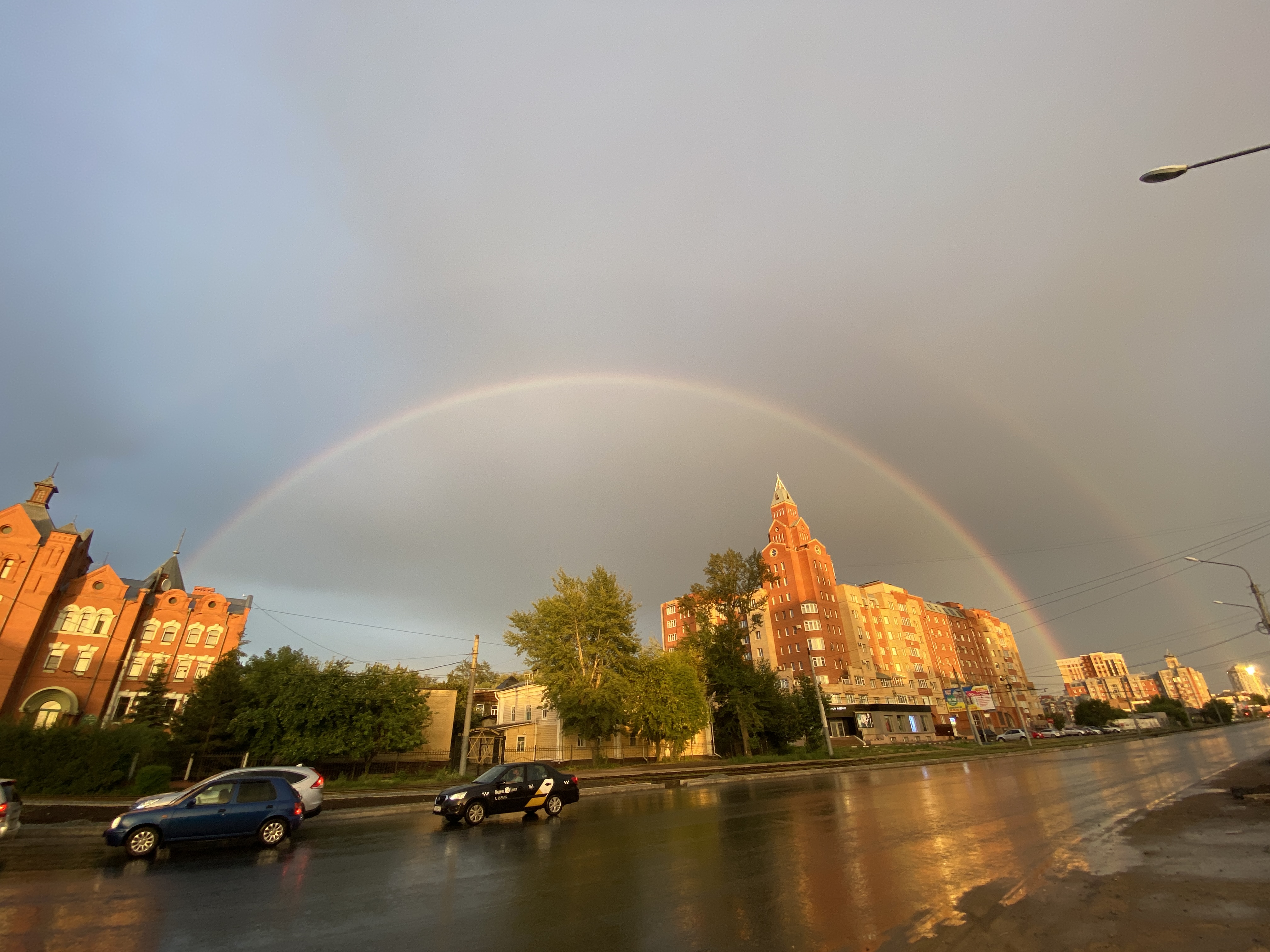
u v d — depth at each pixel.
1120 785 21.58
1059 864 9.81
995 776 27.36
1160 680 196.88
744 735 49.81
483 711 50.09
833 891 8.54
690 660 51.25
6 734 23.42
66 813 18.78
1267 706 193.38
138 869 11.20
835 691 77.94
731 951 6.31
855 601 102.00
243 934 7.23
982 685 74.94
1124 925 6.67
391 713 32.66
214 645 51.81
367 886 9.62
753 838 13.12
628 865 10.64
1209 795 17.41
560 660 41.28
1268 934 6.17
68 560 45.47
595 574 45.00
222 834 13.02
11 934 7.25
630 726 43.34
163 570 55.97
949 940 6.44
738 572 53.47
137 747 25.22
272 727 30.73
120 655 46.53
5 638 41.59
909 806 17.78
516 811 17.50
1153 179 10.27
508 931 7.14
